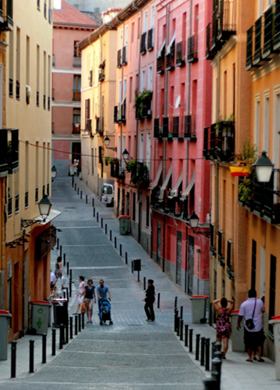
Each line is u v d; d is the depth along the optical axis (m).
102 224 81.12
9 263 33.56
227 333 26.72
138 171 70.62
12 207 34.44
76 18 126.69
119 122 85.19
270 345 27.31
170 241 59.94
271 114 28.05
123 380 21.97
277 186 25.06
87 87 113.06
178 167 56.91
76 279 57.09
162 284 57.16
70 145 126.75
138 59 75.44
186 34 55.31
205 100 50.09
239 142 33.88
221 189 40.28
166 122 59.84
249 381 20.69
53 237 50.28
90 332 38.28
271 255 27.94
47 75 47.94
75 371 24.11
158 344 33.03
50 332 38.34
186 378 22.47
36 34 42.16
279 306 25.97
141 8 73.56
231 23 35.41
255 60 28.75
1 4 28.72
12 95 34.12
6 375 23.12
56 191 108.88
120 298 51.12
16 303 36.41
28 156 39.50
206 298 41.41
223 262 38.28
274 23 25.17
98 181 102.62
